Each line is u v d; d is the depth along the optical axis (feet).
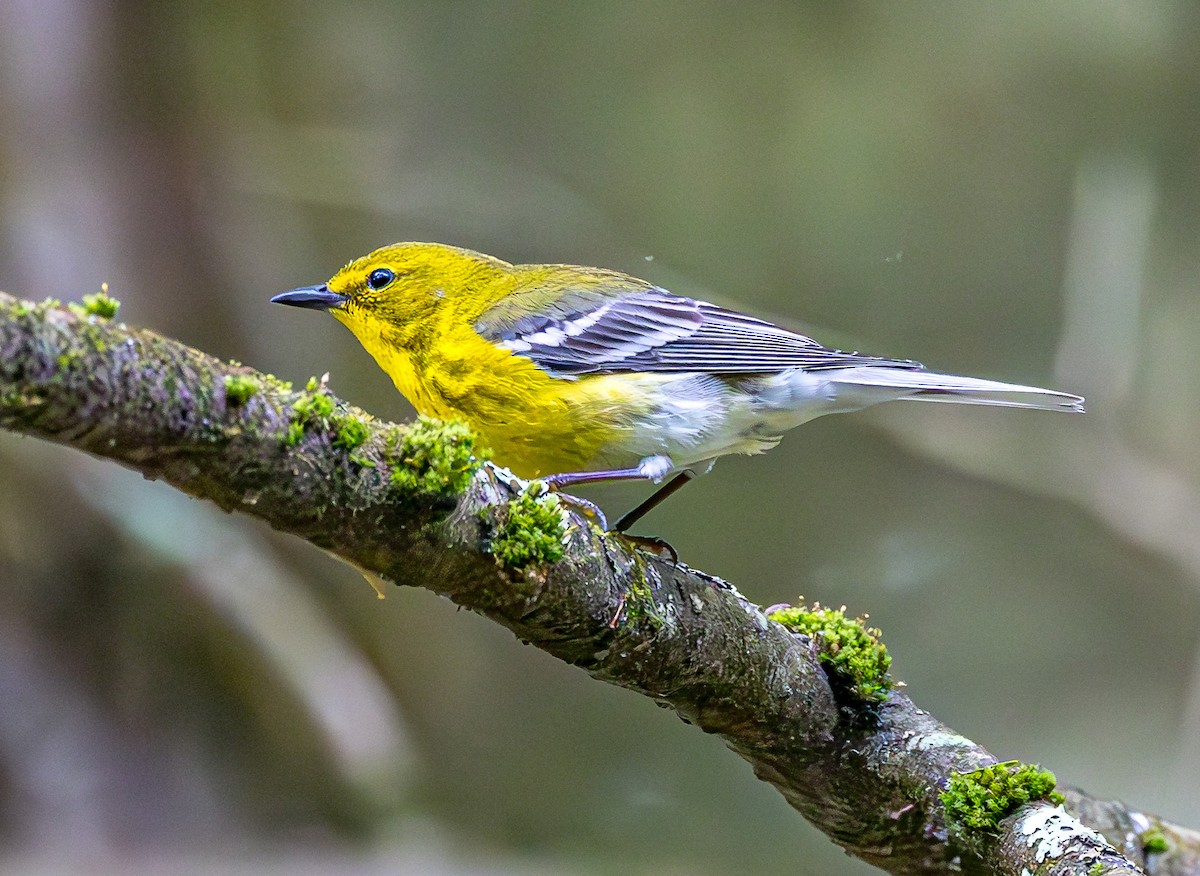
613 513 45.50
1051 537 47.21
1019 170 46.50
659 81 47.65
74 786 34.91
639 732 44.32
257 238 44.45
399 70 48.57
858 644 20.51
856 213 46.70
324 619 40.14
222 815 35.86
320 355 45.29
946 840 19.79
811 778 20.24
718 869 39.73
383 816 36.76
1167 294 46.52
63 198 39.09
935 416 47.80
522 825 41.32
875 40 46.42
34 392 12.16
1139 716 43.50
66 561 36.22
